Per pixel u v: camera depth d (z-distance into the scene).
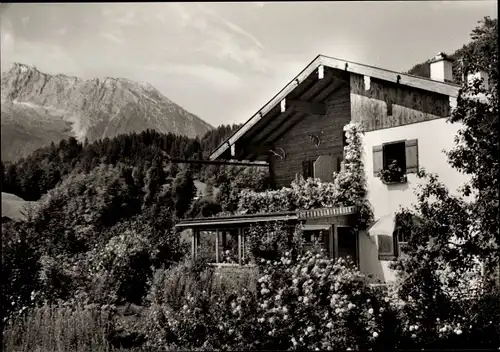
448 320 8.85
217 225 13.92
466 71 8.96
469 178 11.94
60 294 10.34
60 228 11.95
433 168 12.60
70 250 11.74
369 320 8.33
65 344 9.10
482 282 9.00
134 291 11.24
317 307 8.44
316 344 8.30
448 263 8.93
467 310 9.05
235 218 13.29
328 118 15.84
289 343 8.59
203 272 10.94
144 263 11.91
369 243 13.61
